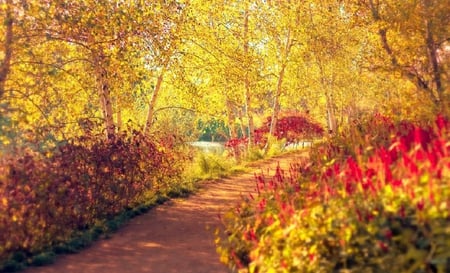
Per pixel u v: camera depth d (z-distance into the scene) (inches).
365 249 181.0
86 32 488.4
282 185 306.8
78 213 373.7
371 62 559.2
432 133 285.3
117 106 681.0
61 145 418.0
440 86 458.6
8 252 306.2
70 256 322.0
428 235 167.2
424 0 473.1
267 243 224.4
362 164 242.1
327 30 938.1
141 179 501.4
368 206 191.8
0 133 366.6
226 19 919.7
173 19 616.1
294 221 215.5
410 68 495.2
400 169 210.2
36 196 323.0
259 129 1305.4
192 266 291.4
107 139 478.6
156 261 305.6
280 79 1019.3
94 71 570.3
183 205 496.4
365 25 592.4
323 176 264.2
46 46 490.0
